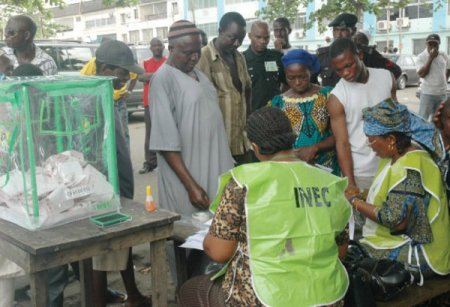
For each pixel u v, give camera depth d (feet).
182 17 112.47
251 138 7.07
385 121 8.95
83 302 10.55
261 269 6.51
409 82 64.44
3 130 7.87
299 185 6.67
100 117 8.32
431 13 81.05
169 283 12.76
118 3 36.55
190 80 10.55
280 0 30.73
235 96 13.58
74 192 7.91
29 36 14.07
